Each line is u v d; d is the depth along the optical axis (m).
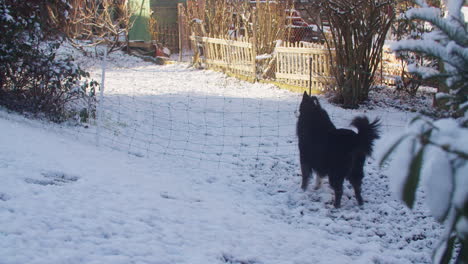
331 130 5.99
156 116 10.16
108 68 17.22
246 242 4.60
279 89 14.14
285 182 6.86
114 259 3.70
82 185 5.36
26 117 8.30
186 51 22.77
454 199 1.14
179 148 8.17
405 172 1.20
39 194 4.81
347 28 11.63
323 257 4.48
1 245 3.58
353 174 5.97
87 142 7.65
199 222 4.95
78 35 19.17
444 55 1.62
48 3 9.62
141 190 5.65
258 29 15.59
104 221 4.47
